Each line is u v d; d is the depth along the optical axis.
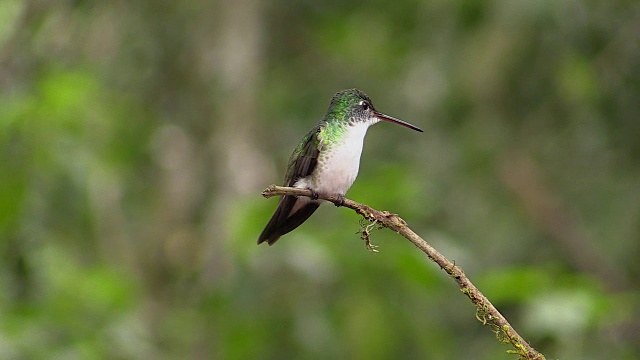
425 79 13.66
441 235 11.12
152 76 14.27
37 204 10.72
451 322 12.73
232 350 10.02
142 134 13.64
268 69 15.77
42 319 10.94
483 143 13.35
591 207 13.87
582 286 10.14
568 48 11.80
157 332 12.16
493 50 11.97
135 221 13.35
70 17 13.62
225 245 10.82
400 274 9.92
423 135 13.98
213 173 13.50
